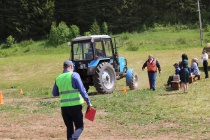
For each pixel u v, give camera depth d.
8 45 74.94
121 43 20.84
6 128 11.02
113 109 13.30
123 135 9.48
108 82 18.80
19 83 29.91
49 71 37.22
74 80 7.64
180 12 86.12
